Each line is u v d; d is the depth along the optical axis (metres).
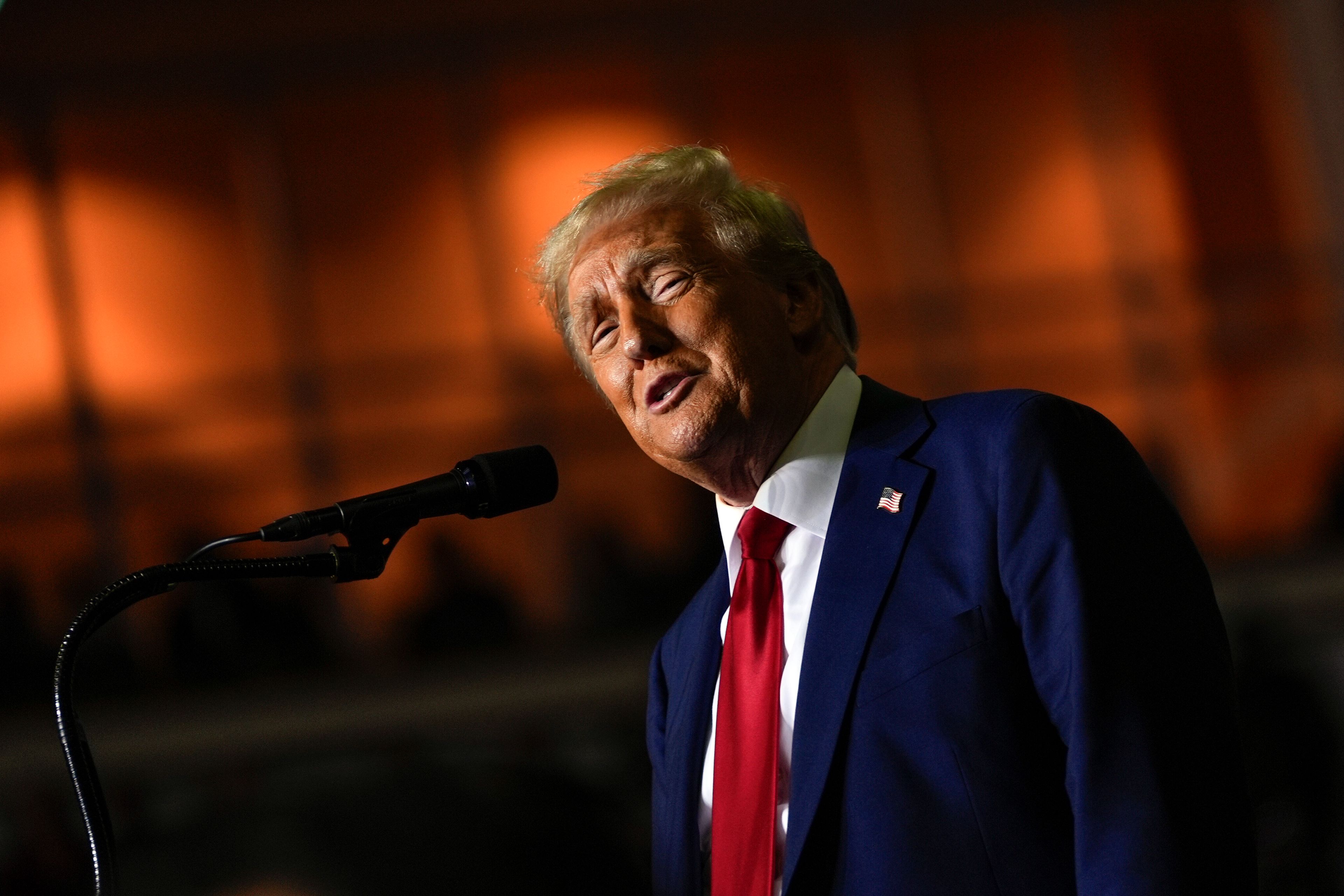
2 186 31.03
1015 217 33.53
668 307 4.88
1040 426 4.46
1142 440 32.44
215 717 23.17
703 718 5.22
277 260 31.92
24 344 30.72
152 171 31.73
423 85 32.78
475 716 23.97
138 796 19.81
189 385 31.22
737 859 4.52
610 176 5.31
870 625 4.40
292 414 31.39
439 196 32.56
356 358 31.83
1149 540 4.28
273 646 24.28
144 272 31.44
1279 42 33.94
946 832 4.11
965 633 4.27
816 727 4.37
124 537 30.30
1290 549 25.86
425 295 32.22
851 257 33.22
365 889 3.65
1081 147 33.81
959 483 4.54
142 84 31.72
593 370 5.38
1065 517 4.23
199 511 30.78
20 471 30.19
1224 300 32.91
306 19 32.34
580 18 33.25
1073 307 33.09
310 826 3.90
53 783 21.94
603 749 23.67
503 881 3.80
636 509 31.11
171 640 24.02
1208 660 4.13
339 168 32.38
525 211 32.72
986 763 4.15
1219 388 32.53
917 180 33.56
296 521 4.51
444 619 25.06
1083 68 34.03
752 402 4.82
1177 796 3.88
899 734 4.25
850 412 5.07
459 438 31.70
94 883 3.85
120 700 23.31
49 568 29.91
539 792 4.32
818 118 33.69
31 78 31.20
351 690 23.75
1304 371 32.31
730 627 4.95
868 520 4.63
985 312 33.03
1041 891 4.06
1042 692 4.18
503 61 32.94
